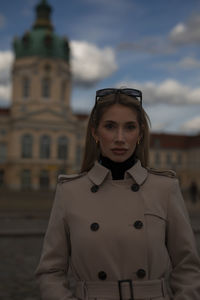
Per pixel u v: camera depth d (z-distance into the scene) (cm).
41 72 6331
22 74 6356
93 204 198
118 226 190
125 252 187
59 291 193
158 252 191
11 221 1825
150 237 190
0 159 6344
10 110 6569
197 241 1245
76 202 202
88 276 192
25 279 748
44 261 202
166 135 8081
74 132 6431
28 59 6347
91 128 224
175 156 7894
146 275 187
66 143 6391
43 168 6244
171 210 200
